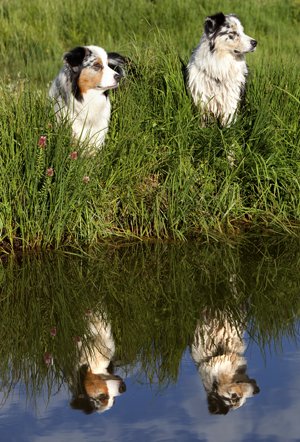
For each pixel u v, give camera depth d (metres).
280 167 4.97
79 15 11.80
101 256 4.03
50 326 2.99
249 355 2.60
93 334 2.89
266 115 5.11
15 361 2.60
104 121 4.81
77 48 4.45
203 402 2.20
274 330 2.88
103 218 4.49
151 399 2.23
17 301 3.29
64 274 3.69
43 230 4.16
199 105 5.15
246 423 2.04
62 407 2.20
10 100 4.63
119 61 5.73
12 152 4.20
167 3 12.44
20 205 4.09
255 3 13.55
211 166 4.87
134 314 3.12
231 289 3.44
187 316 3.08
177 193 4.56
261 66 5.88
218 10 12.87
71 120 4.64
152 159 4.80
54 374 2.47
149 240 4.38
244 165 4.95
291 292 3.38
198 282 3.55
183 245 4.27
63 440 1.96
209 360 2.56
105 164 4.64
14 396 2.29
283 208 4.83
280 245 4.24
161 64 5.46
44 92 4.80
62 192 4.12
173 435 1.98
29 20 11.61
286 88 5.32
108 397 2.27
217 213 4.73
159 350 2.69
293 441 1.92
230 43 4.96
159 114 5.09
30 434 2.01
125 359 2.60
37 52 10.29
